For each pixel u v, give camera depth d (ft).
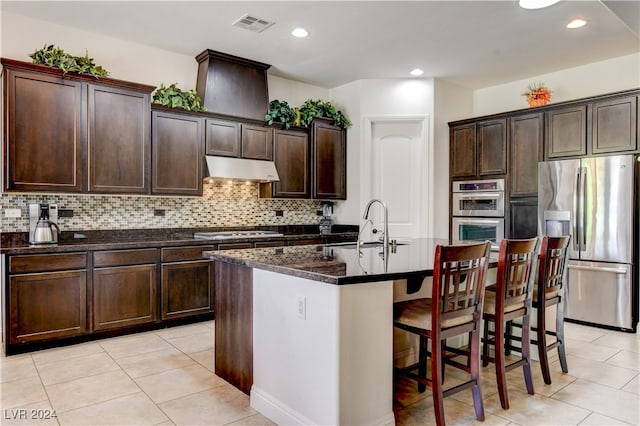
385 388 7.15
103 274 12.04
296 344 7.27
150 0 11.25
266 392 7.98
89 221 13.41
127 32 13.37
